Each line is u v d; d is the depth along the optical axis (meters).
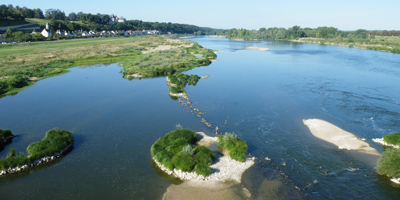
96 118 52.66
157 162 35.41
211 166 34.69
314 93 68.56
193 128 47.78
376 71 96.88
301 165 34.97
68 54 130.12
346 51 168.50
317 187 30.44
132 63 108.38
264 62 122.00
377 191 29.67
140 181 31.88
